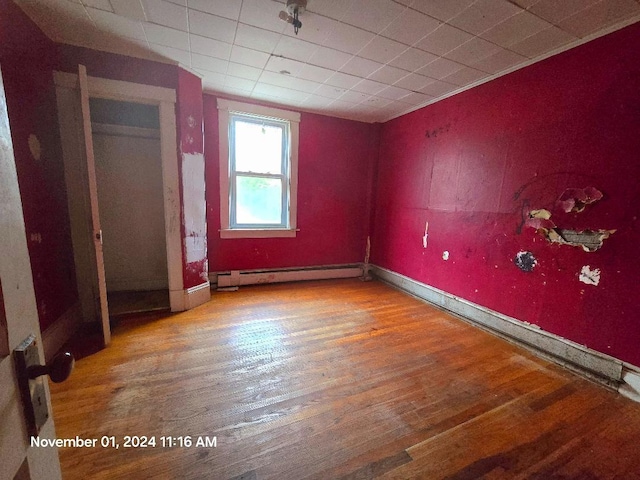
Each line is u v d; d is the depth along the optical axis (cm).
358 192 429
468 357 221
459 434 147
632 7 165
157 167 341
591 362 197
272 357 212
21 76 185
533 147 229
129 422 146
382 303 331
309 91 313
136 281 348
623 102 179
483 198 271
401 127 374
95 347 216
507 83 247
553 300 219
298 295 350
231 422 149
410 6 172
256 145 364
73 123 232
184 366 196
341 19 187
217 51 233
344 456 132
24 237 50
